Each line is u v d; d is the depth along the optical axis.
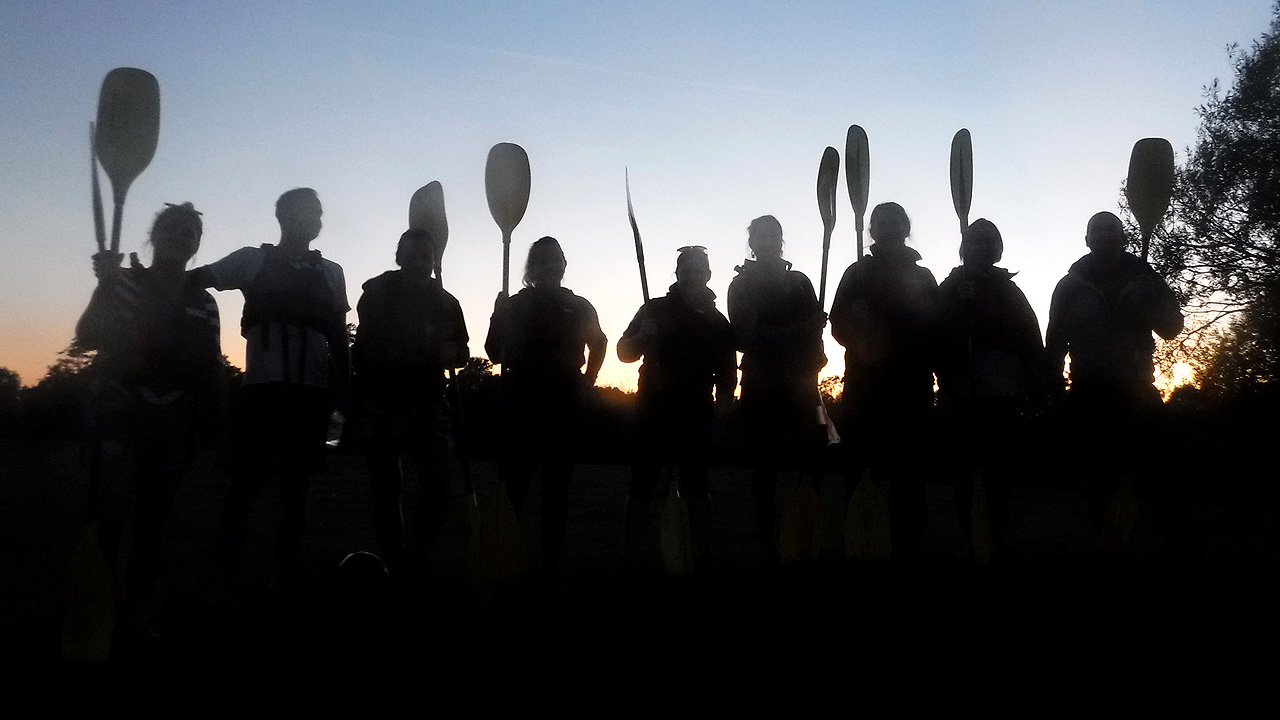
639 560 5.51
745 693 2.99
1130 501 5.73
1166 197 6.14
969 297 5.59
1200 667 3.29
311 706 2.86
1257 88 17.70
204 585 4.88
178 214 3.97
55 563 5.57
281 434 4.55
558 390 5.32
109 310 3.79
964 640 3.64
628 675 3.18
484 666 3.29
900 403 5.44
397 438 5.01
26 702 2.90
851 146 6.17
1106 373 5.72
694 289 5.53
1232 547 6.59
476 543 4.54
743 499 10.27
